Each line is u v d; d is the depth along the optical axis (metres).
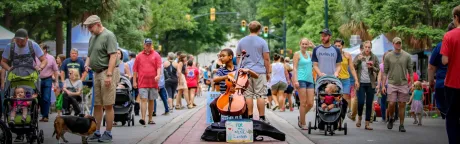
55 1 27.05
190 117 18.94
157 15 59.03
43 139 11.77
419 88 17.22
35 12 28.69
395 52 14.86
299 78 14.30
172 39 80.56
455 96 9.32
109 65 11.47
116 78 11.76
